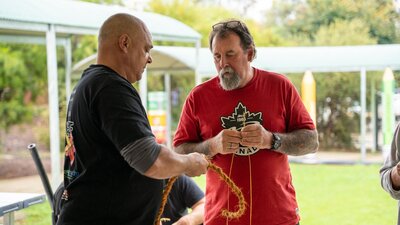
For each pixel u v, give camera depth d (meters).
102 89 1.76
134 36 1.86
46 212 6.76
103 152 1.80
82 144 1.83
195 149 2.40
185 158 1.84
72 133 1.87
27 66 12.77
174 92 14.59
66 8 6.72
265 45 15.18
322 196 7.41
